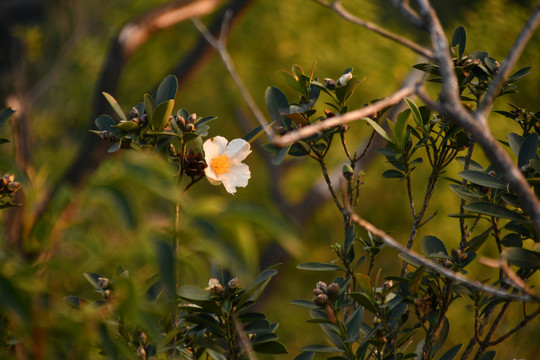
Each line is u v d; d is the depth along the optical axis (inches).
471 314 166.4
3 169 56.8
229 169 63.7
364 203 215.8
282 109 65.6
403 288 64.2
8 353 56.5
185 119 63.7
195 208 53.2
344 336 62.8
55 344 54.4
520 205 60.6
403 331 64.2
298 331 201.0
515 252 58.9
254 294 62.0
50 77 203.3
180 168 62.7
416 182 206.8
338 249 64.8
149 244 53.0
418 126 65.4
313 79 65.9
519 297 57.1
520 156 62.0
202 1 183.6
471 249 63.0
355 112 56.6
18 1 218.1
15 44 201.2
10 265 53.5
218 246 53.1
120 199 52.9
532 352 126.1
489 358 63.6
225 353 61.8
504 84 65.0
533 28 56.1
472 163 65.7
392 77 216.5
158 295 60.2
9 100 124.1
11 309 52.5
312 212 205.8
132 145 62.0
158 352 59.0
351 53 217.8
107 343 53.7
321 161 65.9
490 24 211.5
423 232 201.8
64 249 56.1
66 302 57.3
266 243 202.5
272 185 212.5
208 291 61.0
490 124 191.3
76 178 172.9
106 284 57.7
